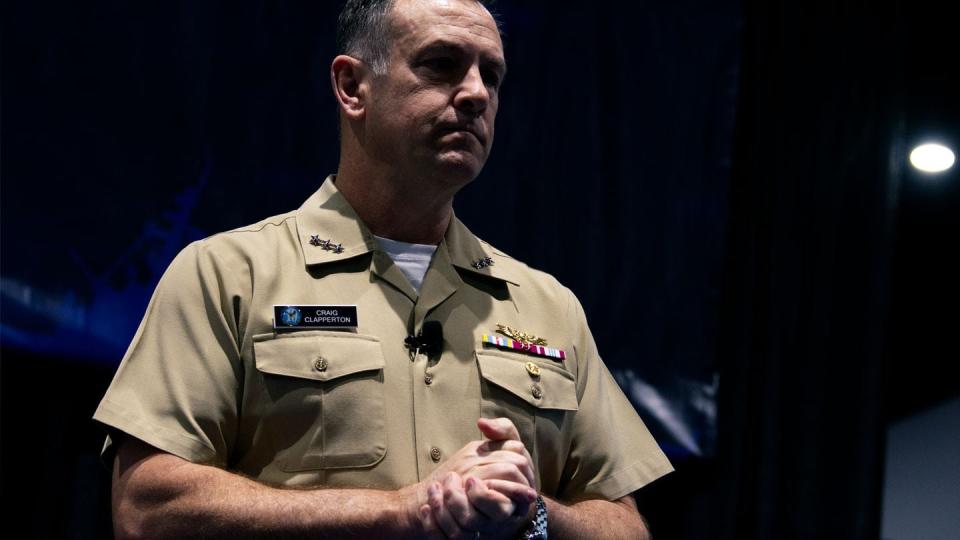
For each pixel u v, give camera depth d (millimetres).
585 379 2531
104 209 3727
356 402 2168
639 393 4312
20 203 3633
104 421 2129
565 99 4484
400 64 2371
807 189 4793
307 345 2197
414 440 2201
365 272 2352
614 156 4480
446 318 2363
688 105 4586
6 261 3592
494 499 1922
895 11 4977
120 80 3812
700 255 4469
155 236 3775
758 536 4477
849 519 4562
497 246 4266
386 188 2395
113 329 3678
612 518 2326
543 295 2547
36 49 3729
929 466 4906
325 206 2441
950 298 5016
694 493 4441
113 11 3838
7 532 3596
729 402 4551
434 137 2328
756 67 4852
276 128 4023
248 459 2186
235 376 2199
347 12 2557
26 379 3637
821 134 4844
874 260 4770
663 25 4629
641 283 4402
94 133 3752
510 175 4344
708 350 4395
